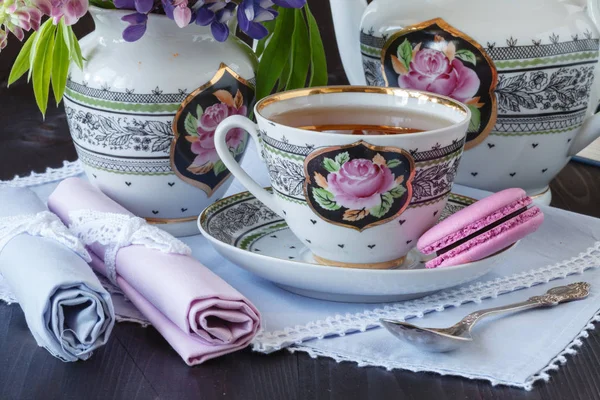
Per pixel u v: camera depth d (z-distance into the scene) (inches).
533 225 25.6
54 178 31.9
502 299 26.2
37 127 36.6
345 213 25.6
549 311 25.7
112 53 27.7
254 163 32.9
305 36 29.6
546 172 30.4
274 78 29.1
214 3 26.6
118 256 25.8
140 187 28.4
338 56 46.0
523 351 24.3
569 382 23.7
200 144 28.1
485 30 28.7
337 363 24.2
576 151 30.6
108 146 28.1
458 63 28.9
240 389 23.5
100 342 24.2
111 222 26.2
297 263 25.1
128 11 27.3
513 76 28.8
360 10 31.2
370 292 25.4
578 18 29.1
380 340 24.7
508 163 30.0
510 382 23.5
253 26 26.8
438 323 25.2
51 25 27.7
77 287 24.1
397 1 29.7
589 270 27.4
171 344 24.3
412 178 25.5
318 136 25.1
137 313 25.7
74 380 23.7
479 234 25.5
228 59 28.1
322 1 50.4
